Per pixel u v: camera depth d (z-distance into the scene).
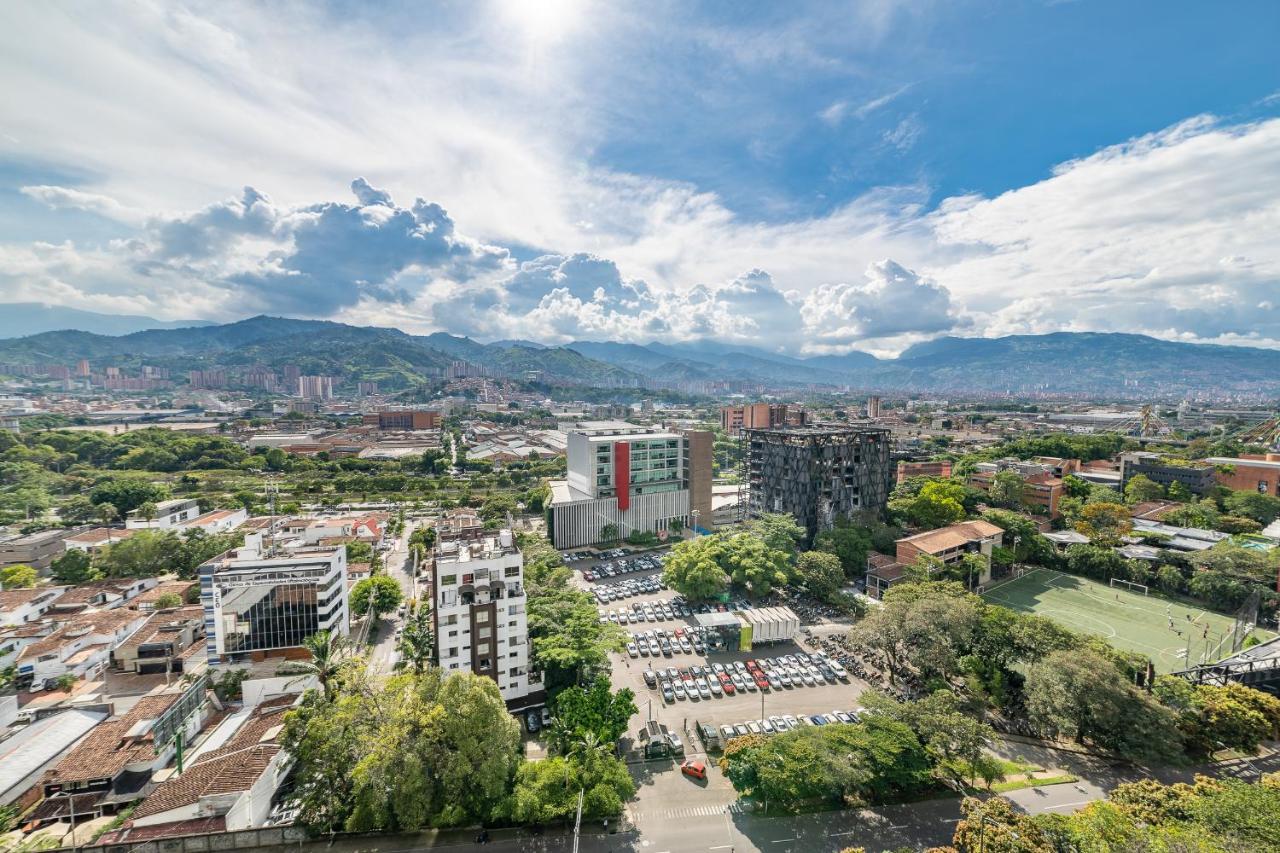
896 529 145.62
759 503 161.88
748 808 62.44
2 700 75.56
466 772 58.19
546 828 59.97
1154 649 96.62
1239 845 45.75
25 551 129.75
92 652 92.12
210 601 86.75
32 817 61.19
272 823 61.47
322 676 68.12
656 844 57.69
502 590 82.44
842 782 57.84
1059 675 70.94
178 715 74.19
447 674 71.94
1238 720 68.06
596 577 134.38
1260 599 108.62
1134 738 65.38
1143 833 48.84
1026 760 70.81
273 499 199.38
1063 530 156.88
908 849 51.31
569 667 81.94
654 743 71.88
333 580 95.25
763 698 83.81
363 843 57.88
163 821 57.69
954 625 83.75
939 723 64.12
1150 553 131.38
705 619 100.56
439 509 198.88
